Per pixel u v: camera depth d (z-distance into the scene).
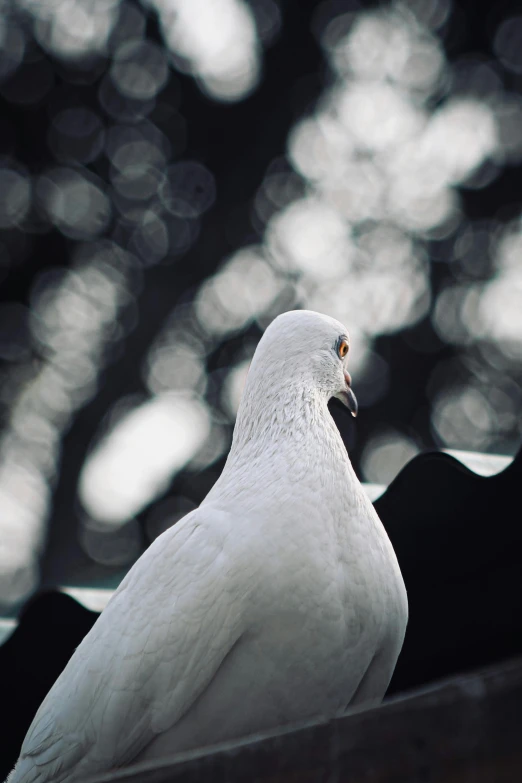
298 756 2.07
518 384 16.83
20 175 17.42
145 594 3.03
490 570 3.56
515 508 3.34
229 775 2.16
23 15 17.94
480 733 1.83
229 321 17.14
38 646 4.43
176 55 18.48
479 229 18.25
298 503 3.01
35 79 17.77
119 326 16.97
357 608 2.97
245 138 18.55
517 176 18.36
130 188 17.67
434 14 19.12
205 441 16.25
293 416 3.25
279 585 2.89
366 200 18.52
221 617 2.88
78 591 4.42
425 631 3.77
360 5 19.19
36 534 15.94
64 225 17.30
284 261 17.67
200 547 3.00
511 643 3.71
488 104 18.69
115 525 15.57
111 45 18.22
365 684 3.15
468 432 16.50
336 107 19.03
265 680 2.91
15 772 3.14
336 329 3.47
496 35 18.88
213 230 17.88
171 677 2.89
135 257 17.41
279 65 19.03
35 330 16.86
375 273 17.88
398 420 16.77
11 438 16.25
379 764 1.96
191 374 16.78
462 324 17.52
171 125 18.30
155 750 2.96
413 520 3.53
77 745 2.99
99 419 16.59
